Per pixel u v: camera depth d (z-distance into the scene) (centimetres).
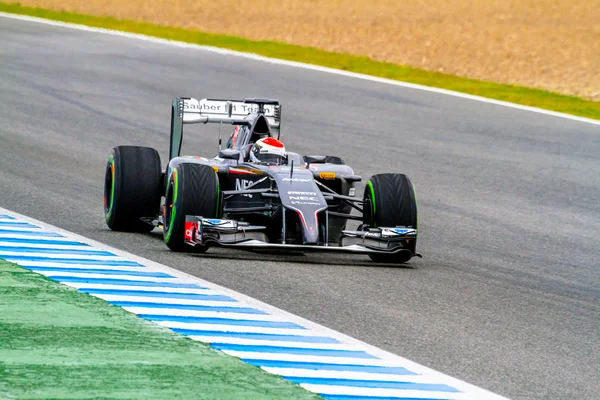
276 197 3581
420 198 5347
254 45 10931
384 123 7431
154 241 3841
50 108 7325
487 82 9412
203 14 14088
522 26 13900
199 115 4128
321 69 9638
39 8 13288
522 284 3594
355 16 14512
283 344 2536
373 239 3656
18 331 2520
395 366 2425
